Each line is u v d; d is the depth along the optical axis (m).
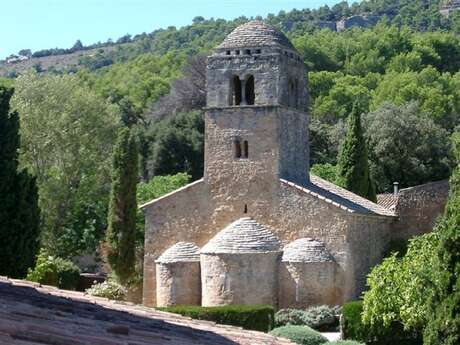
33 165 61.34
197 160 87.75
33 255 32.81
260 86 45.12
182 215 45.84
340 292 42.88
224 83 45.69
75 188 62.12
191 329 13.47
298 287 42.78
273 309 39.91
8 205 31.89
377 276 34.78
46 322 10.48
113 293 45.19
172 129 87.94
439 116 96.50
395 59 119.75
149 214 46.34
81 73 134.75
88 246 61.75
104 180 63.06
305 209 43.75
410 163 82.12
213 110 45.75
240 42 45.75
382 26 140.00
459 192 25.06
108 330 10.84
